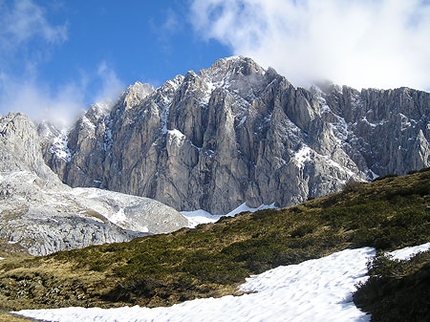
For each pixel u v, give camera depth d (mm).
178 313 27219
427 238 27266
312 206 51875
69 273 41844
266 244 38469
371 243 30609
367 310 19812
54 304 35594
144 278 34844
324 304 22078
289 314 21969
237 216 58781
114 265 42406
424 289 17844
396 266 22031
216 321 24141
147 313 28828
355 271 25984
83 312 31703
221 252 40031
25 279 41781
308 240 36031
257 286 29109
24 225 198250
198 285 32281
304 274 28281
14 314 33406
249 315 23594
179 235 54062
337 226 38562
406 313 17453
